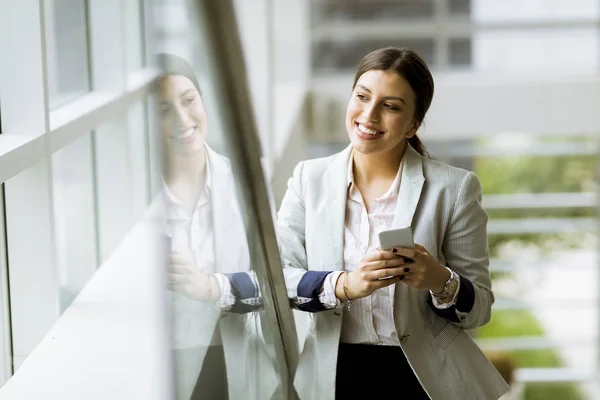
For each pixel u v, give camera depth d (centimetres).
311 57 905
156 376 183
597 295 1000
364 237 239
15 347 300
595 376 990
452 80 892
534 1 909
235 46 142
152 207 170
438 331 242
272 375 241
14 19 275
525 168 975
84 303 302
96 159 426
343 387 243
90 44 398
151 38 160
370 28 907
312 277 233
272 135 586
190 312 176
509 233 994
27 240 294
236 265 199
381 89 227
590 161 971
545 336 1010
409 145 243
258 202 187
